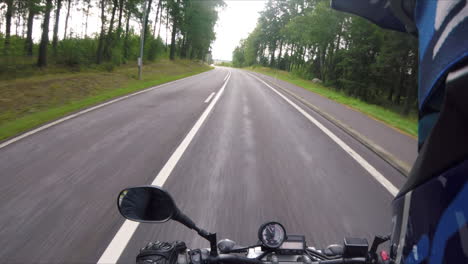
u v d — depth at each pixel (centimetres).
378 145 976
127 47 5822
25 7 3591
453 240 66
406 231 80
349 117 1523
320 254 235
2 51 3794
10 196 593
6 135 1046
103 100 1786
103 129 1134
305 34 5834
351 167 789
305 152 916
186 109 1605
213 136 1070
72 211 531
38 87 2155
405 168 764
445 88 65
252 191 621
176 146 938
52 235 457
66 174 708
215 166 768
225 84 3438
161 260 186
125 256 407
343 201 584
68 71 3666
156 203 173
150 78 3400
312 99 2297
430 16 73
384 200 594
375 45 4681
